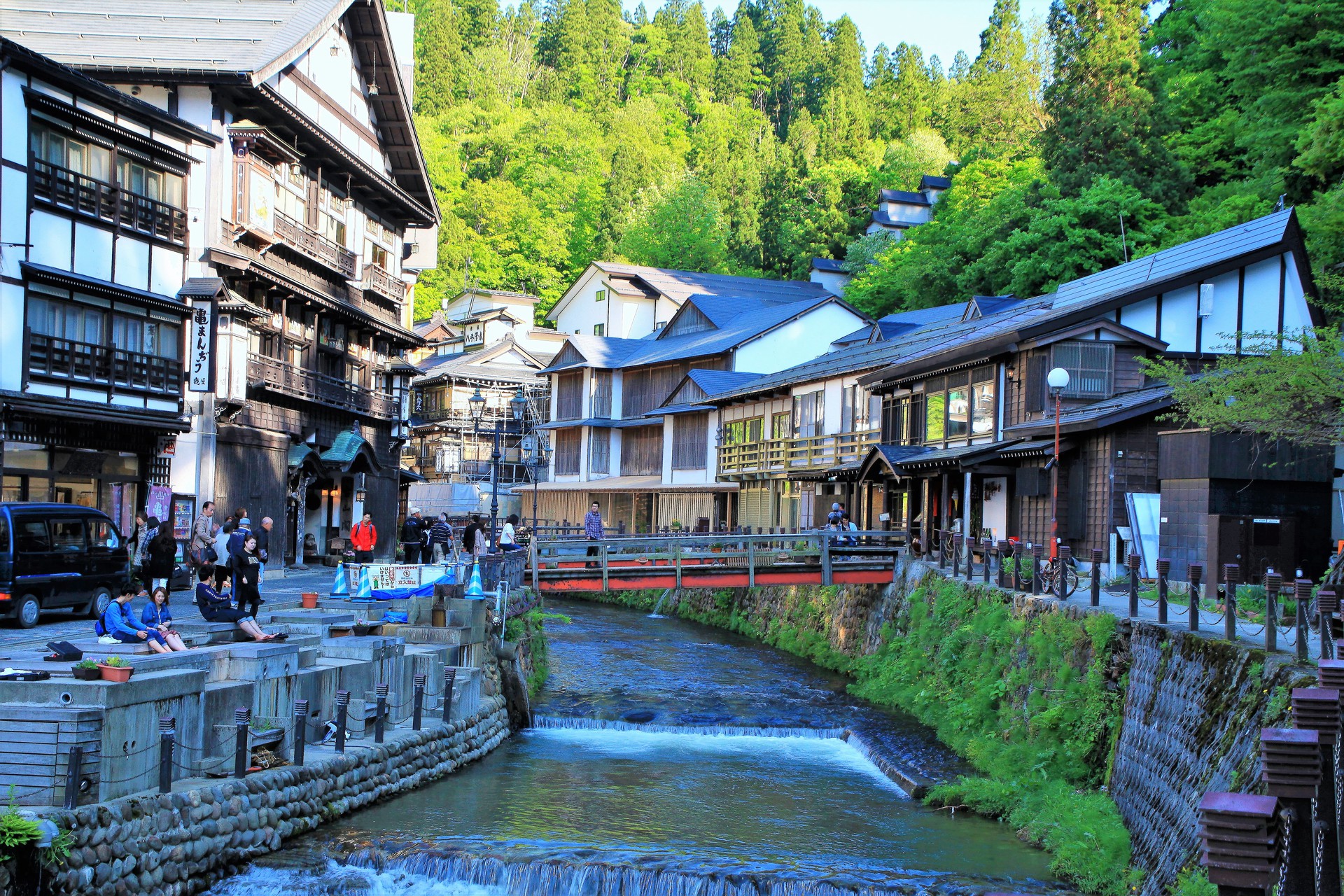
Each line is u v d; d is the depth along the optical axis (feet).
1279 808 21.03
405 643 63.93
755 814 52.24
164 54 94.68
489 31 375.86
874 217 249.55
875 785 58.54
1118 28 150.00
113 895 35.35
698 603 137.90
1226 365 58.18
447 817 49.57
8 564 57.31
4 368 72.02
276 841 43.47
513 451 212.23
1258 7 114.93
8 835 32.78
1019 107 245.65
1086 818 46.55
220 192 92.32
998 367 92.79
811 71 369.09
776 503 140.26
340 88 116.88
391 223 138.51
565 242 284.41
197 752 42.68
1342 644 29.99
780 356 159.74
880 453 103.35
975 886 41.70
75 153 78.89
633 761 63.10
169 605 72.23
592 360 182.60
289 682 49.65
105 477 81.51
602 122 333.62
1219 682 41.29
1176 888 35.73
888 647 87.61
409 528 111.55
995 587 73.10
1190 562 66.33
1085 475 78.64
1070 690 55.72
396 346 140.77
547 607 148.56
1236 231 91.35
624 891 41.63
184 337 89.71
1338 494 76.54
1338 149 89.56
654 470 171.01
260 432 99.25
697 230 259.80
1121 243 132.05
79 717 35.73
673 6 415.64
